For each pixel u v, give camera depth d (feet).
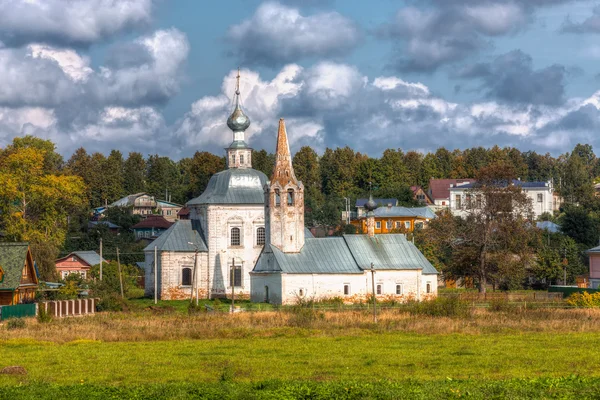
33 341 293.43
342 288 516.73
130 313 419.54
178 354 264.11
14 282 424.46
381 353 262.88
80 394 187.62
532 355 255.91
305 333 318.86
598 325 336.49
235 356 258.78
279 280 504.43
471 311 386.11
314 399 180.86
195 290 552.82
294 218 523.70
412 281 530.68
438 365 239.09
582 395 182.50
